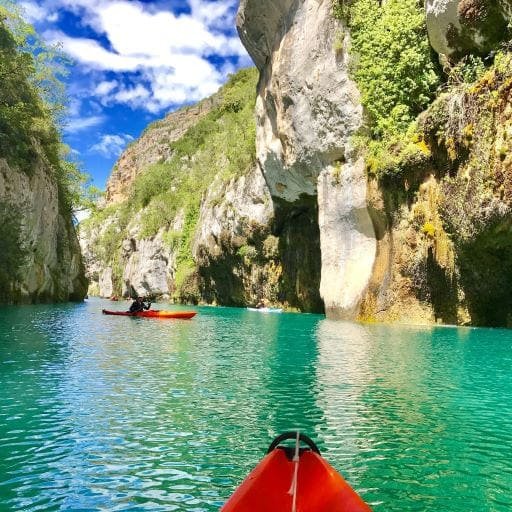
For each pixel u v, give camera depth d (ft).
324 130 83.66
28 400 24.45
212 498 14.24
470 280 62.34
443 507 13.87
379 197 72.28
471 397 25.88
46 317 77.51
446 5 61.77
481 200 55.31
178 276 198.39
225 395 25.88
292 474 12.76
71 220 166.91
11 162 100.27
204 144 274.77
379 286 71.72
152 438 19.16
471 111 57.31
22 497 14.17
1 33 104.83
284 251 123.65
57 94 138.41
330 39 82.89
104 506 13.69
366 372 32.42
